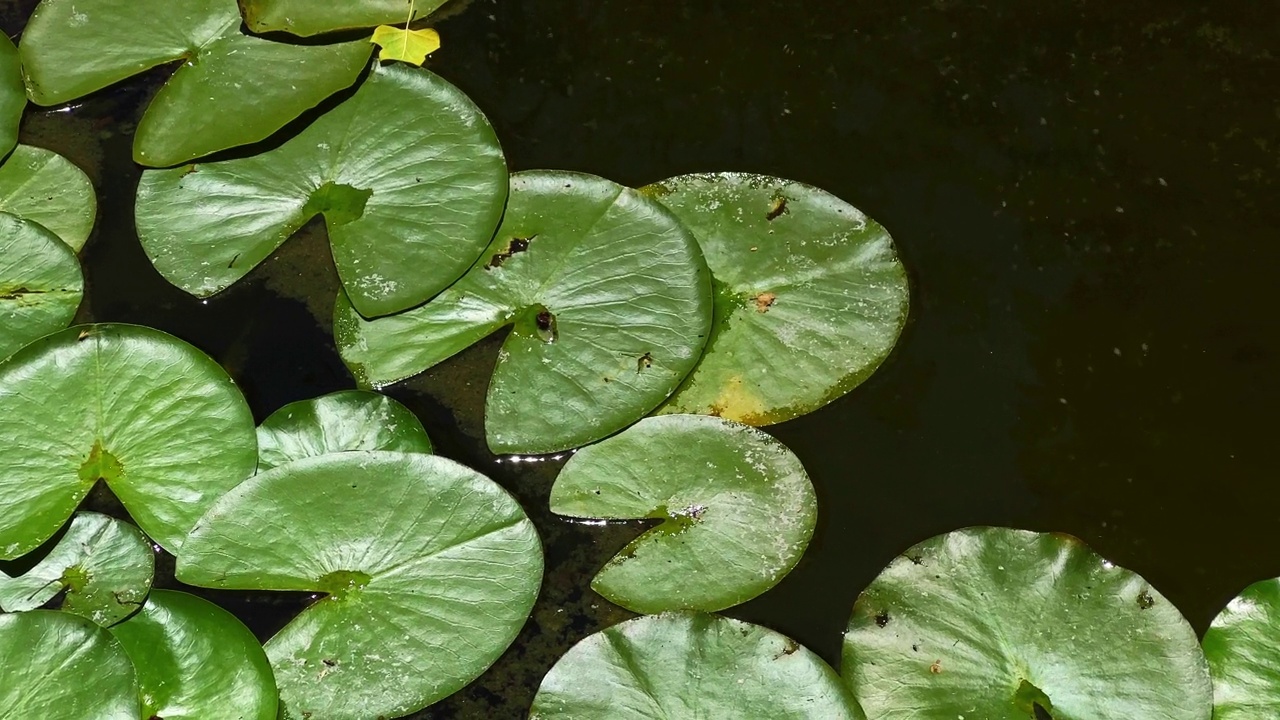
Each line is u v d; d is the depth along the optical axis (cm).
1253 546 293
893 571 290
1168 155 300
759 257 296
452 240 295
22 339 294
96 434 289
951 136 301
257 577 288
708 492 291
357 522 289
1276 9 303
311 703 286
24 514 288
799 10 304
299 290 298
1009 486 294
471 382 296
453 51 302
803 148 300
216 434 290
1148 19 303
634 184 299
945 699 287
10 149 298
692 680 287
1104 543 293
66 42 300
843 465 294
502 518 289
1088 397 295
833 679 287
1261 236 298
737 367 294
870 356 294
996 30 303
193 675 286
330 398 292
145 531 288
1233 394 295
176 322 297
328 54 298
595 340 293
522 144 300
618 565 290
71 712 284
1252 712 287
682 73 302
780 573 290
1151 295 297
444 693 287
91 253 298
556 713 287
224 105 297
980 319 296
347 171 297
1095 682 287
